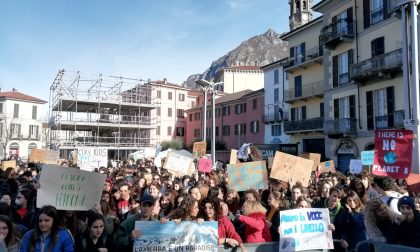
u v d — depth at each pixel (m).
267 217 6.80
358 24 28.66
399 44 24.72
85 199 5.85
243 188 9.22
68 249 4.86
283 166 10.53
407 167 8.02
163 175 13.12
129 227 5.53
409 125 10.05
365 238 6.18
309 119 36.19
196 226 5.40
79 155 18.44
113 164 28.98
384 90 26.09
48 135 54.69
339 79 30.62
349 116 29.23
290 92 40.22
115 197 7.99
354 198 6.59
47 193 5.72
